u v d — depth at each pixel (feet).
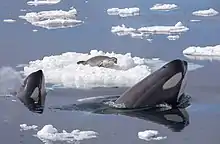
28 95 114.83
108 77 131.75
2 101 113.60
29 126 96.02
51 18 252.62
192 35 199.31
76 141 86.69
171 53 167.63
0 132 92.89
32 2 312.29
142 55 165.58
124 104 105.60
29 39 194.59
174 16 251.19
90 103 110.22
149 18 248.11
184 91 116.37
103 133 90.74
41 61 154.20
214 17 242.17
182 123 96.12
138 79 132.46
